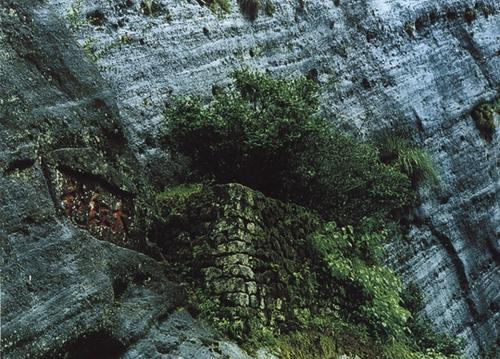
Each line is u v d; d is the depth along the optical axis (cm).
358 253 1072
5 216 659
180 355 753
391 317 1009
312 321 928
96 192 788
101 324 688
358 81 1479
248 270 871
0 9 770
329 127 1116
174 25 1210
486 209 1641
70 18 1087
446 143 1598
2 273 632
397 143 1471
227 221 887
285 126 982
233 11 1321
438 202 1516
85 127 807
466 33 1744
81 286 688
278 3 1399
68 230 712
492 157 1694
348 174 1095
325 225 1015
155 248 864
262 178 1012
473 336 1516
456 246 1529
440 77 1641
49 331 644
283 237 945
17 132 712
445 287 1483
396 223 1390
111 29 1127
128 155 872
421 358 1034
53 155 741
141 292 774
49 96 779
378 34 1555
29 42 784
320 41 1445
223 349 798
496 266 1636
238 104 994
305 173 1027
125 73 1116
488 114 1700
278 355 850
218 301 859
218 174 1012
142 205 866
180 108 1018
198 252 885
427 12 1667
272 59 1347
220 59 1258
